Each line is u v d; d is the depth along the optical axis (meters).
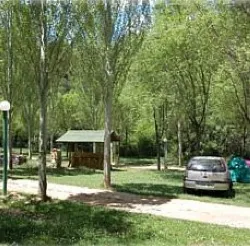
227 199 17.59
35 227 11.02
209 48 23.50
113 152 42.00
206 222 12.86
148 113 35.88
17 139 56.53
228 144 43.69
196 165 18.81
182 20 25.34
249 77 23.14
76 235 10.36
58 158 32.81
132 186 20.62
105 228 11.26
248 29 20.66
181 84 28.09
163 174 28.98
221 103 31.05
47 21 15.05
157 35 26.14
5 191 16.14
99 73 19.66
